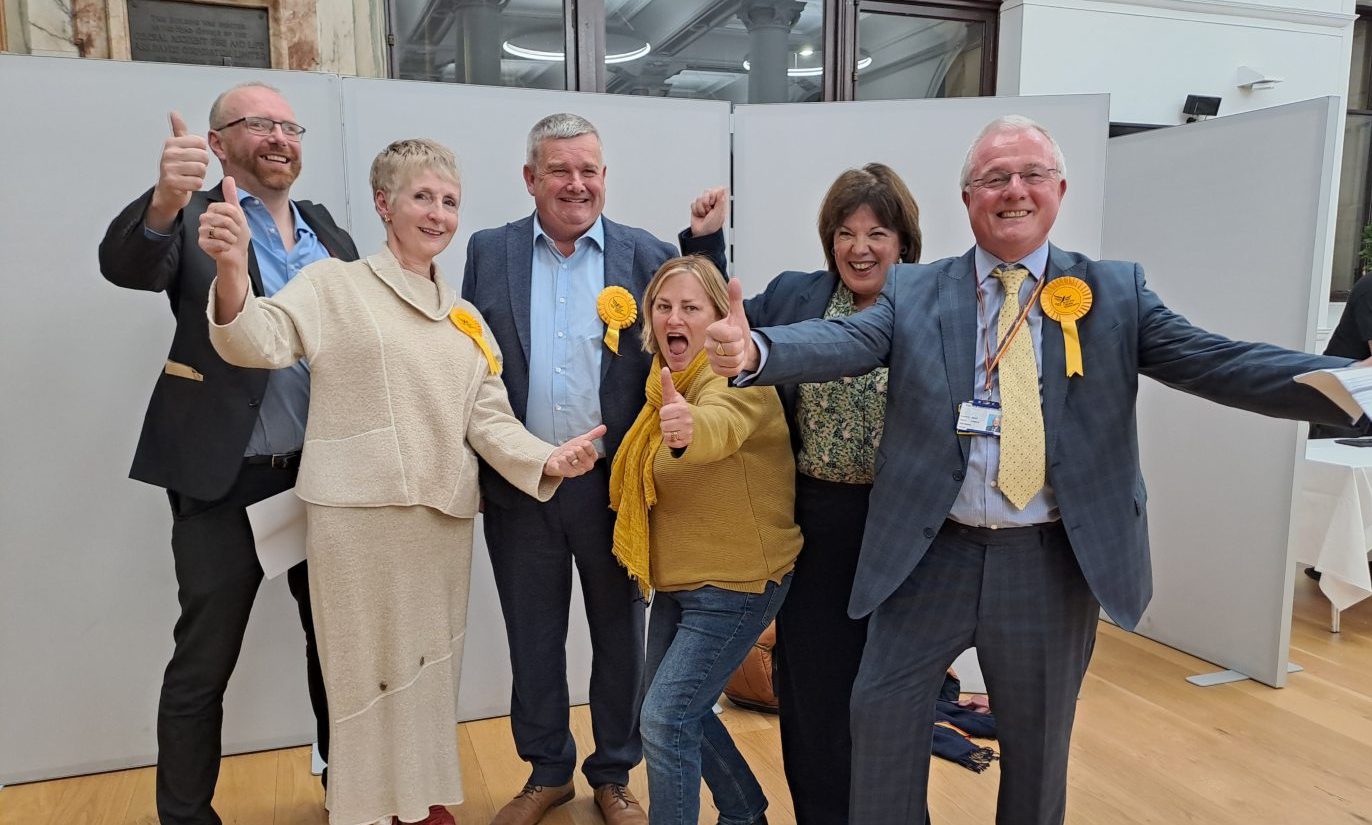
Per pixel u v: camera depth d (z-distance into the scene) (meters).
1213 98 4.67
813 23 4.41
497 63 3.91
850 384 1.72
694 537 1.68
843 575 1.77
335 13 3.36
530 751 2.15
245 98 1.83
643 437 1.76
